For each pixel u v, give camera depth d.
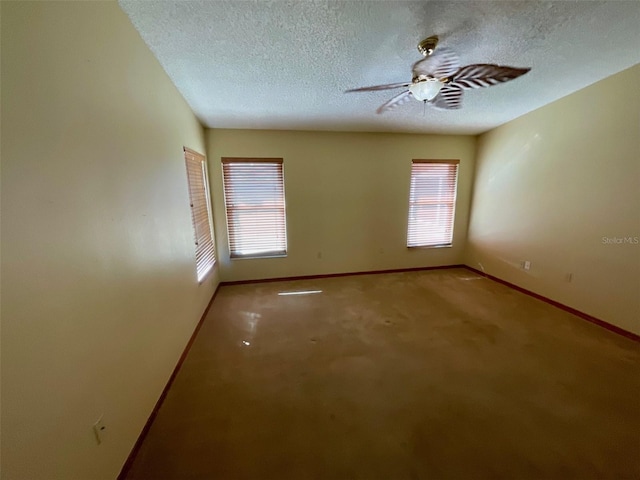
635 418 1.58
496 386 1.87
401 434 1.51
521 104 2.99
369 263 4.39
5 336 0.75
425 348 2.33
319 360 2.19
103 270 1.20
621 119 2.36
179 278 2.21
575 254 2.86
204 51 1.76
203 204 3.24
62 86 0.99
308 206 3.99
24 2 0.84
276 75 2.10
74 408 1.00
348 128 3.73
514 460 1.35
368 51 1.77
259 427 1.56
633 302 2.39
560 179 2.97
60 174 0.97
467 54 1.84
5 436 0.75
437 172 4.32
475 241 4.41
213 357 2.24
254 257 3.97
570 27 1.59
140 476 1.30
